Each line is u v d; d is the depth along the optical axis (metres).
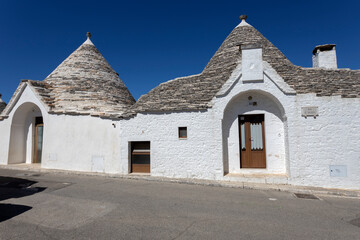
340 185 7.74
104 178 9.57
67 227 4.30
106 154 10.57
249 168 9.28
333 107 7.96
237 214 5.18
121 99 14.50
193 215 5.05
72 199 6.22
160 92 10.74
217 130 9.01
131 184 8.34
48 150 11.63
